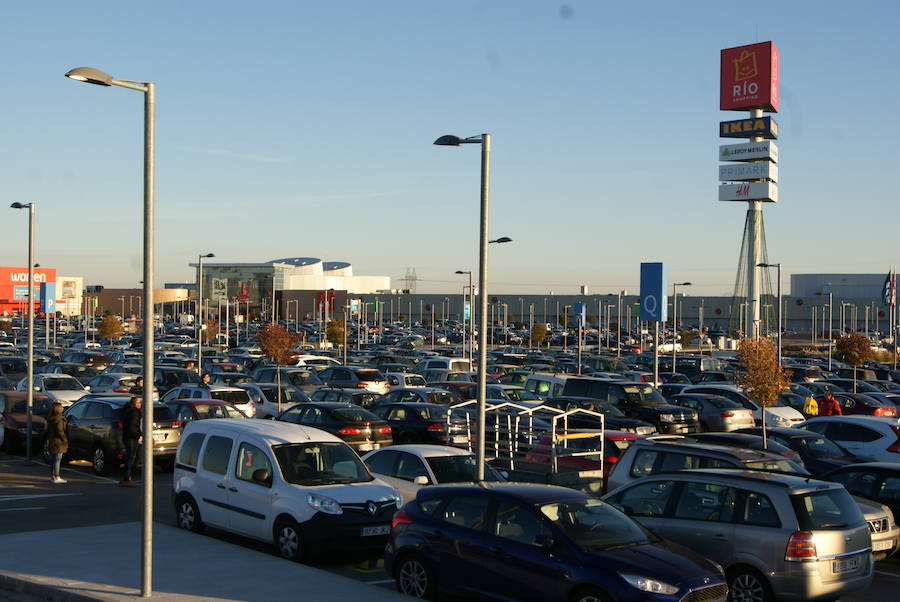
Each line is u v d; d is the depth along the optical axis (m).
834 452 18.81
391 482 14.95
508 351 74.81
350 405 22.38
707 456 13.20
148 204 9.87
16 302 115.94
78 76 9.31
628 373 40.41
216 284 148.50
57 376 30.31
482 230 14.63
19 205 22.22
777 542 10.04
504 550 9.59
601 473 16.64
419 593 10.34
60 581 10.54
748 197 81.31
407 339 97.12
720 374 39.41
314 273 178.38
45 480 19.34
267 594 10.00
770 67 77.88
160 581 10.58
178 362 42.00
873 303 134.88
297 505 12.27
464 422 22.45
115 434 20.22
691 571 9.03
